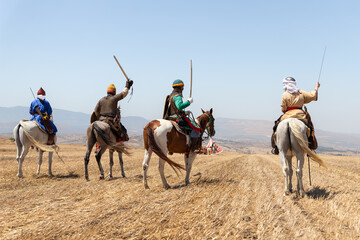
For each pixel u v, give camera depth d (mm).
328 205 7125
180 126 9695
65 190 9062
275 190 9211
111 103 11711
